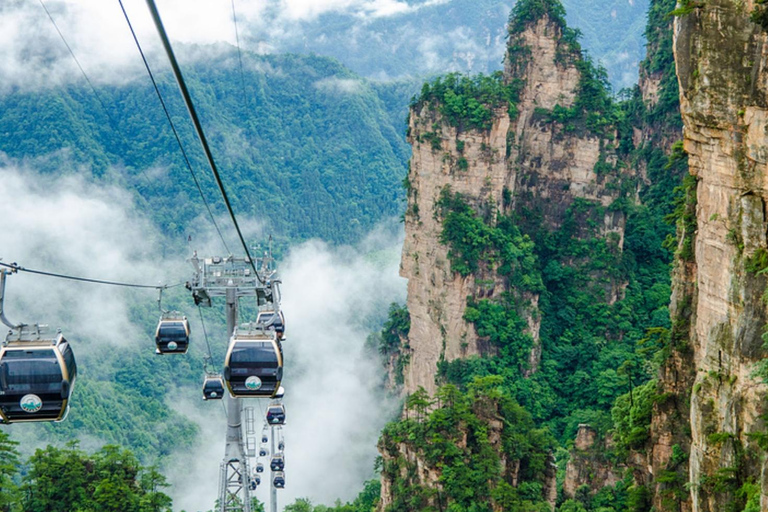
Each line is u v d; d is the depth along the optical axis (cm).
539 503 7162
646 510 5416
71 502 7588
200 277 4588
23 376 3003
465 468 7306
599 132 11925
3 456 7550
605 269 11738
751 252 4222
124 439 15088
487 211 11025
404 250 11775
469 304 10869
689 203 5388
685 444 5212
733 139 4262
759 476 4081
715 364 4447
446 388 8131
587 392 10719
